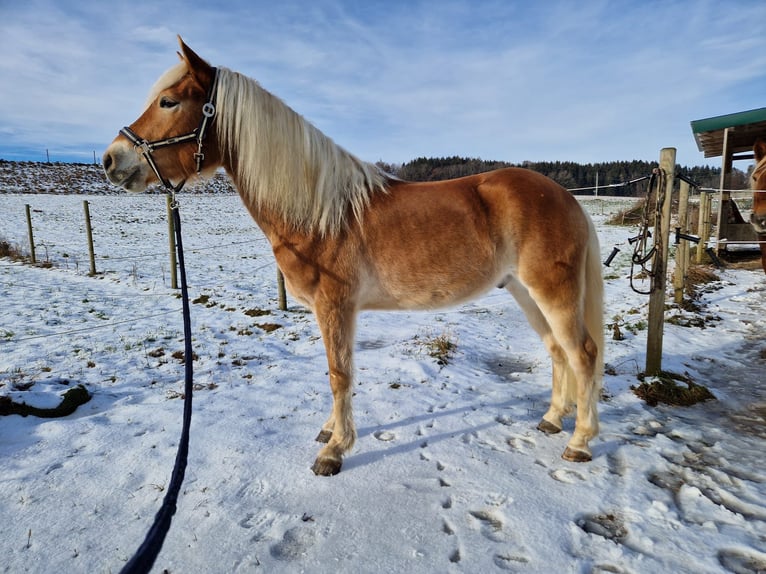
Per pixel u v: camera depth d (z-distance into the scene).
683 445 2.79
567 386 2.96
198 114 2.58
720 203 10.13
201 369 4.36
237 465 2.59
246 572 1.83
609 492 2.32
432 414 3.29
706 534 1.99
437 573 1.81
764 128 10.39
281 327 6.07
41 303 7.26
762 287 7.72
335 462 2.54
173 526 2.10
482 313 7.05
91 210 25.16
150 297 7.93
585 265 2.70
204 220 24.66
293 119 2.62
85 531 2.07
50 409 3.31
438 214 2.58
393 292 2.67
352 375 2.66
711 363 4.34
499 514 2.15
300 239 2.59
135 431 3.02
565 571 1.80
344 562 1.88
